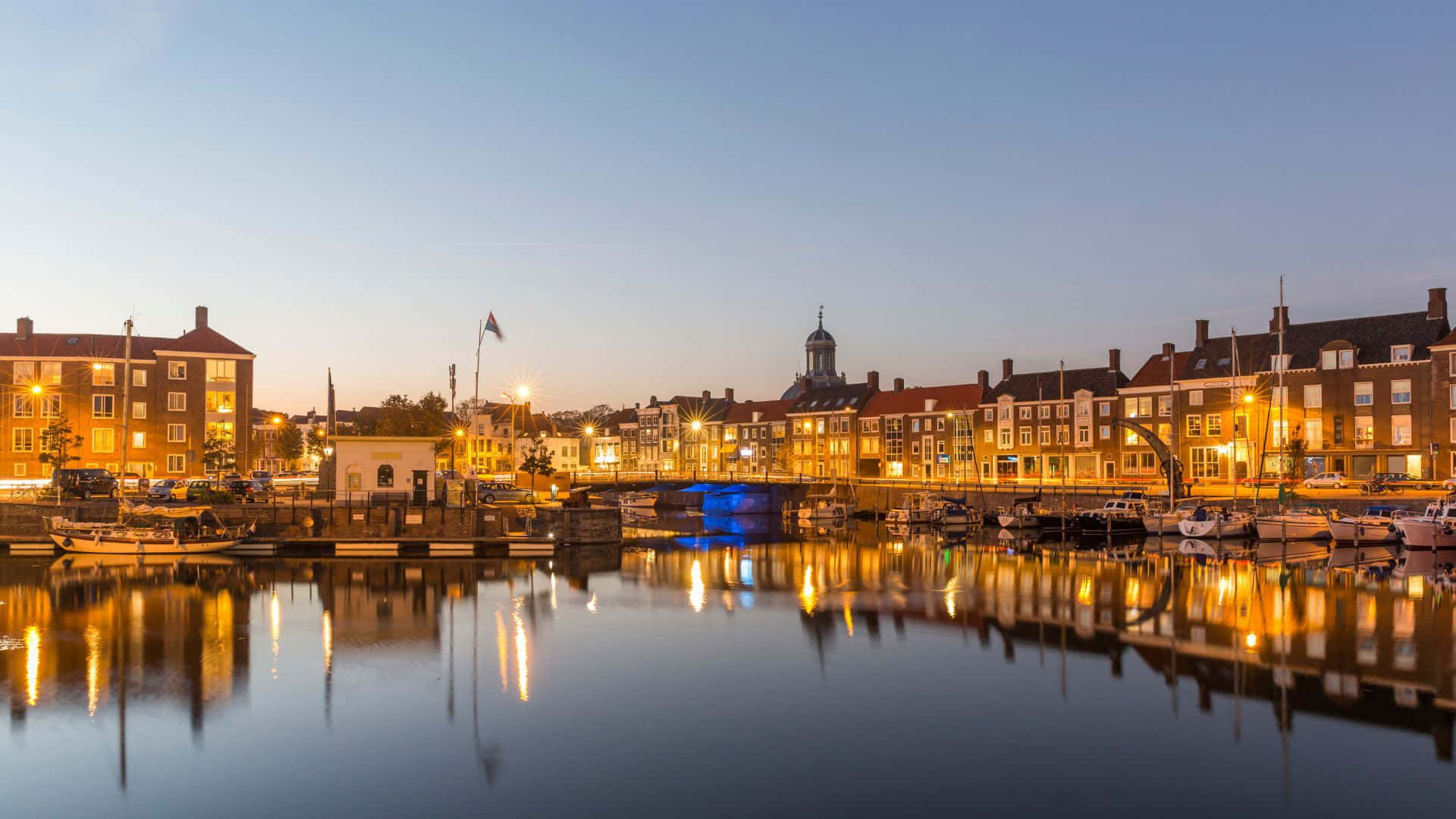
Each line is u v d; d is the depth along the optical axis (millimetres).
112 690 26828
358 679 27984
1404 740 22625
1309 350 89625
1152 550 64312
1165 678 28078
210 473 94062
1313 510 70938
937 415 124625
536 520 66562
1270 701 25734
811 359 180750
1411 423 81625
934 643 32844
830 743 22453
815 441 139750
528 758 21516
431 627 35750
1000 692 26625
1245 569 52531
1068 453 108000
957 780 20266
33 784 20062
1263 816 18562
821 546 68375
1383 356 84312
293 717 24375
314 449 146125
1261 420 90438
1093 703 25547
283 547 59938
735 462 153875
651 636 34125
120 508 57969
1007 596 42812
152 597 42344
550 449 170625
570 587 46219
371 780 20219
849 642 33156
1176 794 19578
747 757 21562
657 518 105938
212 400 95750
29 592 43594
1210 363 97250
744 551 64812
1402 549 63000
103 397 92875
